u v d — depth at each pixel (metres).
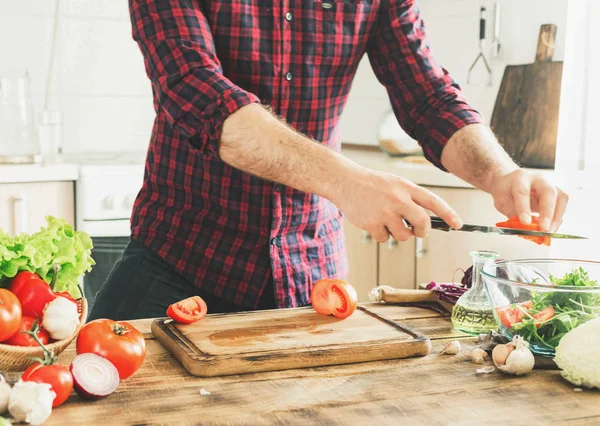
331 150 1.19
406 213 1.11
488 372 1.05
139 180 2.60
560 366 1.00
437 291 1.39
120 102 3.14
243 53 1.45
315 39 1.49
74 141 3.10
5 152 2.60
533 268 1.24
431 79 1.56
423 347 1.12
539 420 0.89
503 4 2.73
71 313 0.98
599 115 2.18
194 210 1.52
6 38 2.94
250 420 0.87
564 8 2.52
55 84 3.04
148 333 1.21
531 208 1.36
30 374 0.88
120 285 1.53
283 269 1.50
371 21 1.56
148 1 1.31
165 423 0.86
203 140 1.23
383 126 2.95
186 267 1.50
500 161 1.42
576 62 2.21
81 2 3.03
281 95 1.50
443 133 1.50
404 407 0.92
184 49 1.27
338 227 1.64
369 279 2.87
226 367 1.02
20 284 1.00
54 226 1.10
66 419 0.87
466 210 2.52
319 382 1.00
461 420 0.89
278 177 1.21
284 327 1.19
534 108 2.59
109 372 0.94
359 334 1.16
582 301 1.08
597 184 2.20
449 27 2.97
